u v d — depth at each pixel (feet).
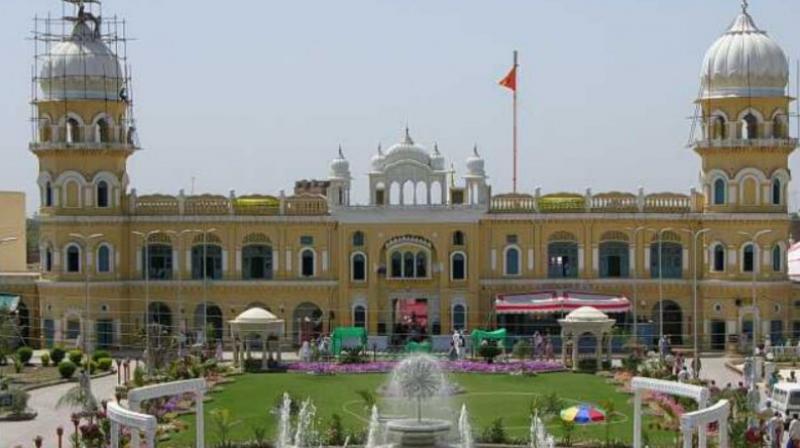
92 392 225.35
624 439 176.45
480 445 174.60
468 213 300.61
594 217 301.02
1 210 352.08
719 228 296.10
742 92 295.48
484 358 263.08
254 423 193.26
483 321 301.84
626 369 244.63
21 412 202.49
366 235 302.25
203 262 305.73
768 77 296.10
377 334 301.63
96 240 300.20
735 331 294.05
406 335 297.53
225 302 305.12
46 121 302.25
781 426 166.30
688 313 300.20
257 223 305.32
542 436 172.96
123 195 305.94
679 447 167.02
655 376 229.25
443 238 301.02
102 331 299.58
